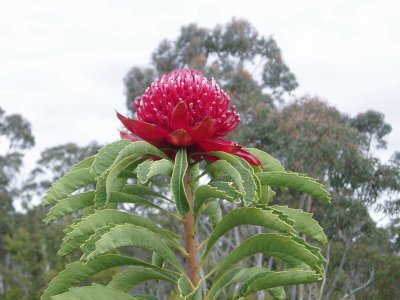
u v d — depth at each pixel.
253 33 28.56
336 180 20.33
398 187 20.11
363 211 20.05
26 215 34.19
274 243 2.86
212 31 28.70
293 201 20.47
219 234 3.06
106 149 2.96
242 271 3.42
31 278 26.16
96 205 3.10
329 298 22.00
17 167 43.62
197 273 3.18
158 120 3.08
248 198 2.76
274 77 28.77
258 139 21.39
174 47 29.58
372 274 21.70
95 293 2.80
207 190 2.87
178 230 23.25
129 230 2.79
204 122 2.89
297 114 21.11
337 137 20.19
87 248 2.68
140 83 28.42
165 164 2.92
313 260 2.81
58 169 39.94
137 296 3.31
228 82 25.25
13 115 44.88
